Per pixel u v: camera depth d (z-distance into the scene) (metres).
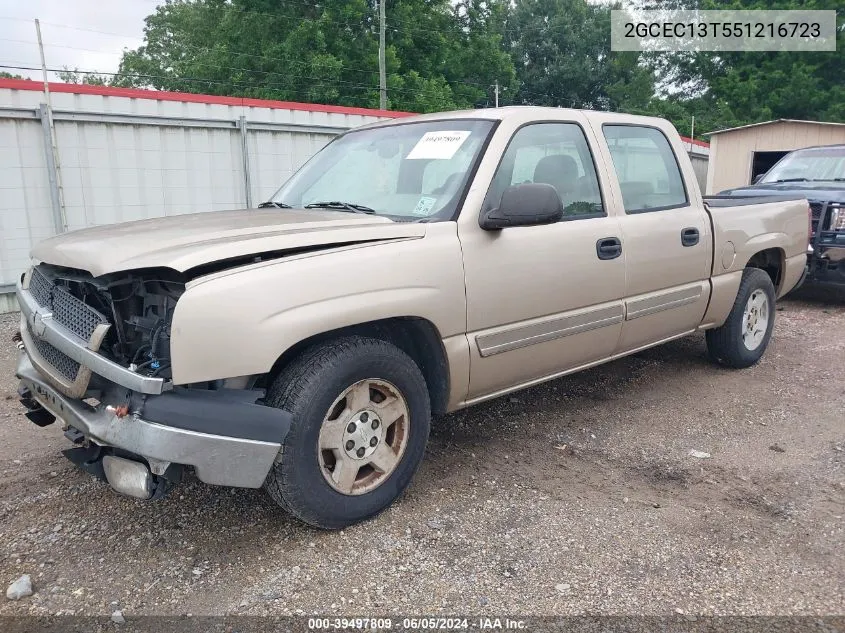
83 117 9.04
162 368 2.69
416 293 3.19
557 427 4.48
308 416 2.87
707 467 3.88
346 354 2.99
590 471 3.83
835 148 9.52
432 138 3.89
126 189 9.57
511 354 3.69
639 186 4.57
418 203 3.58
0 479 3.71
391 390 3.21
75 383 2.85
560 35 52.69
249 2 32.75
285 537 3.10
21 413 4.80
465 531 3.16
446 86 34.50
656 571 2.86
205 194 10.33
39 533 3.16
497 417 4.64
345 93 32.34
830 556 2.97
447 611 2.61
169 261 2.63
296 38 31.20
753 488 3.61
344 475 3.08
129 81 45.00
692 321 4.98
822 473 3.79
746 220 5.34
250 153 10.69
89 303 3.02
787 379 5.48
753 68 37.16
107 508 3.38
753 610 2.62
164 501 3.44
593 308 4.10
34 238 8.89
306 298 2.82
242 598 2.68
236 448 2.70
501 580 2.80
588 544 3.06
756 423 4.56
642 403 4.94
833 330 7.21
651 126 4.81
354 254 3.02
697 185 5.04
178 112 10.45
